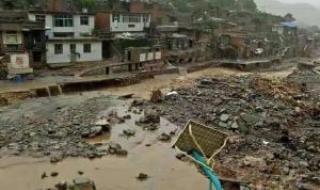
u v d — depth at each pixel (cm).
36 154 2730
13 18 5194
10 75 4741
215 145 962
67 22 6150
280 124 3356
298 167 2514
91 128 3216
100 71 5541
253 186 2192
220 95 4497
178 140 995
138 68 6031
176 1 12431
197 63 7381
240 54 8569
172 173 2536
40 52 5447
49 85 4575
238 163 2544
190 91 4756
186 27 8625
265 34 11262
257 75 6488
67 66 5669
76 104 4119
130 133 3238
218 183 899
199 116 3756
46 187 2278
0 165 2541
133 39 6562
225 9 13525
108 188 2302
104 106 4084
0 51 4994
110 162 2681
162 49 6600
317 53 12431
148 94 4866
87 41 5956
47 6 6962
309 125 3572
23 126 3259
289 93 4759
